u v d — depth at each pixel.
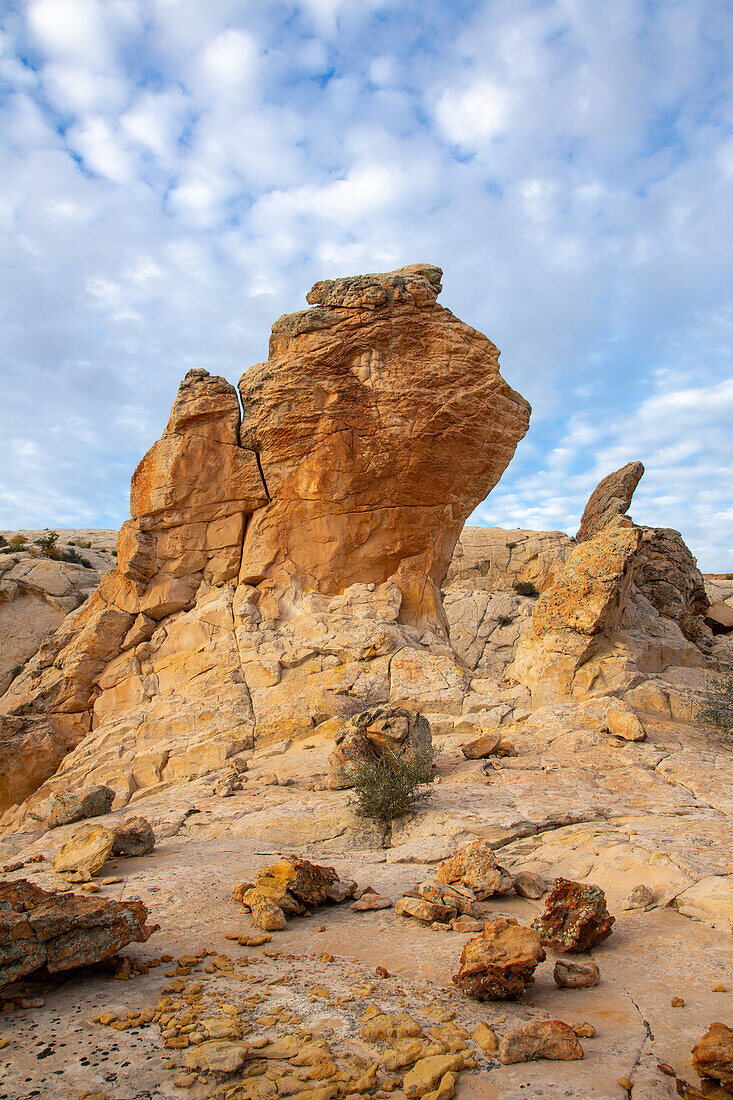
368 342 17.83
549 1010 4.19
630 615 17.23
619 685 14.14
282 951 5.24
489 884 6.47
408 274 18.12
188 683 16.59
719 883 6.00
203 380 18.94
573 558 15.29
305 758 13.11
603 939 5.28
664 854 6.74
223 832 9.33
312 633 17.02
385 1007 4.14
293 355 18.27
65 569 28.77
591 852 7.25
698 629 23.44
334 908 6.32
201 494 18.61
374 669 15.97
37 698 17.45
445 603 42.12
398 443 17.88
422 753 10.74
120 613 18.08
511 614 40.81
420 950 5.17
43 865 8.21
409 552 18.78
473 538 51.12
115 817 10.51
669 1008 4.13
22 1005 4.23
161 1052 3.59
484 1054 3.60
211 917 6.03
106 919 4.73
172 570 18.42
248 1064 3.46
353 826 8.94
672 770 10.51
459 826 8.29
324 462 17.97
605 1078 3.32
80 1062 3.50
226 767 13.51
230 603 17.92
